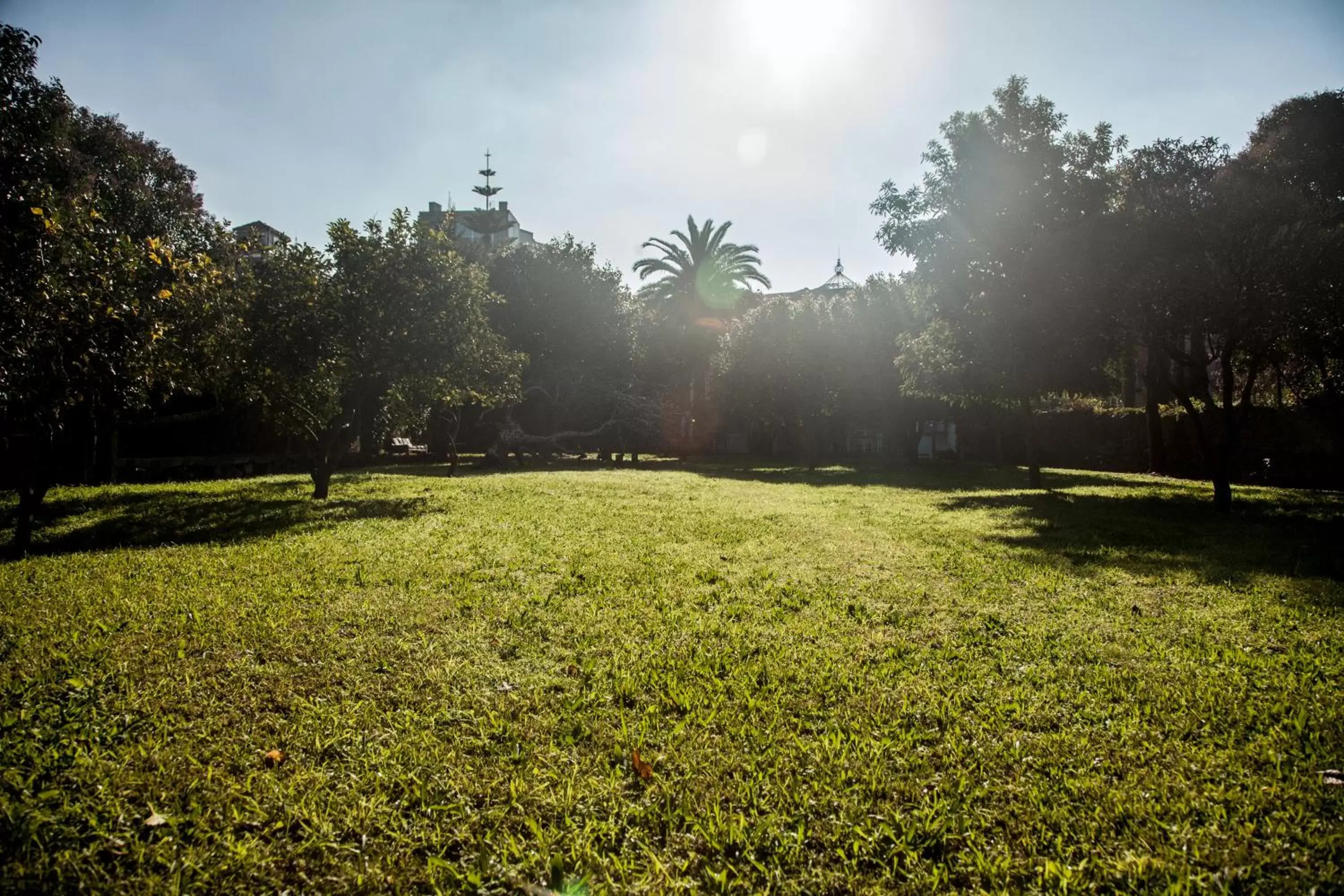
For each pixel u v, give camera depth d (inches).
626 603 242.5
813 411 1125.1
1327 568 314.8
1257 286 495.8
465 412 1390.3
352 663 177.2
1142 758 130.3
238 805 114.2
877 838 107.2
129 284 348.2
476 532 399.2
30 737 134.0
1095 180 681.6
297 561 306.5
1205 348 645.3
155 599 236.5
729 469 1192.2
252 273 602.9
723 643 199.5
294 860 101.5
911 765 128.6
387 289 593.9
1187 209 522.6
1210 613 235.3
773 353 1129.4
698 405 1708.9
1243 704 155.4
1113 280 552.4
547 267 1317.7
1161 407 1079.6
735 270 1672.0
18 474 357.4
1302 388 726.5
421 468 1098.1
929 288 775.1
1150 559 334.3
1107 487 785.6
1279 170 663.8
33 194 315.6
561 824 110.8
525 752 132.8
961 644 200.7
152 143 824.9
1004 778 124.6
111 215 668.1
